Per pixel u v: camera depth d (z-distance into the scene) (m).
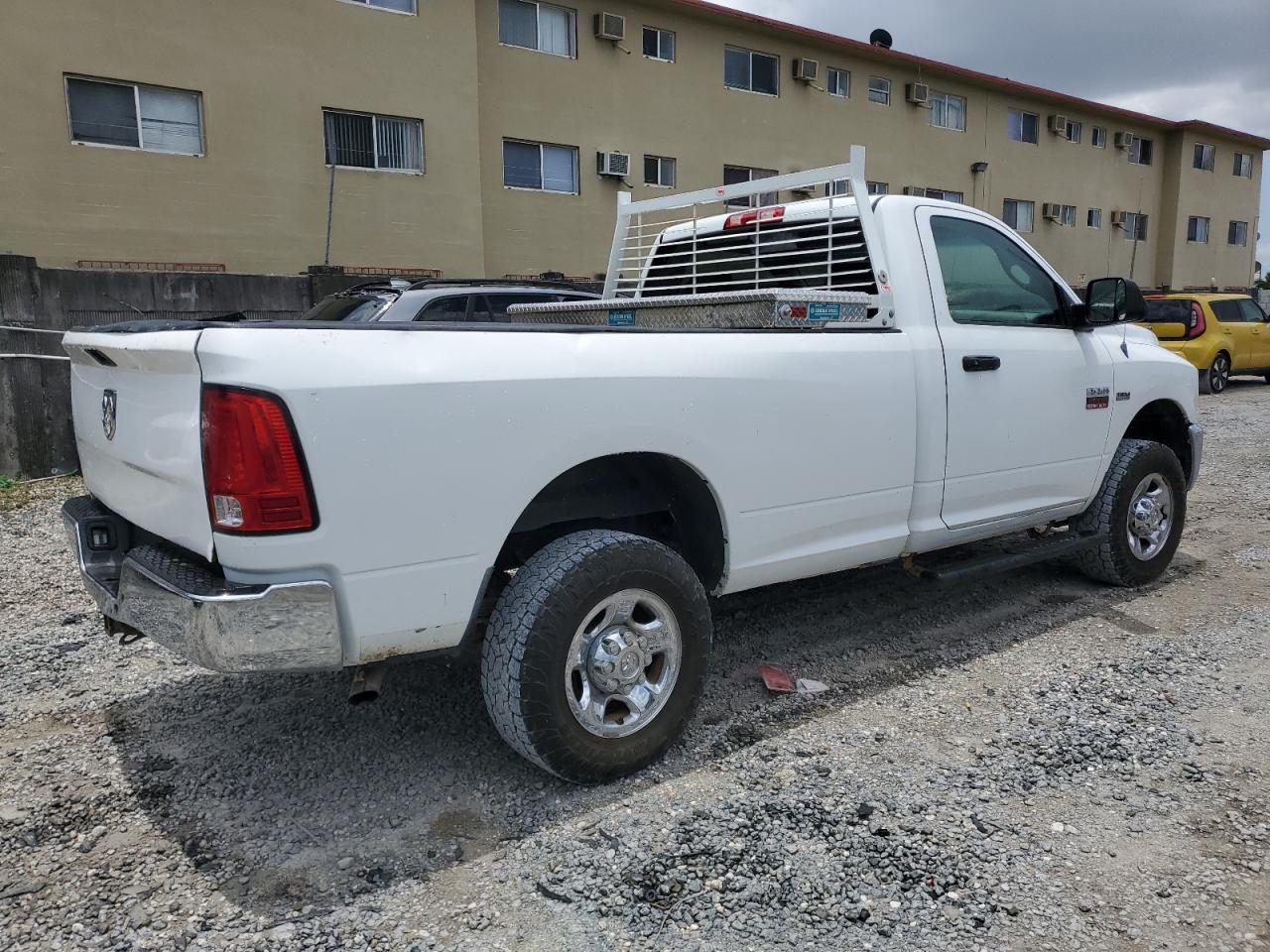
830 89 22.56
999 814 2.91
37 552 6.29
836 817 2.90
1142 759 3.25
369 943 2.37
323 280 10.95
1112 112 28.92
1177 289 32.31
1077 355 4.68
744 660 4.21
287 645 2.55
